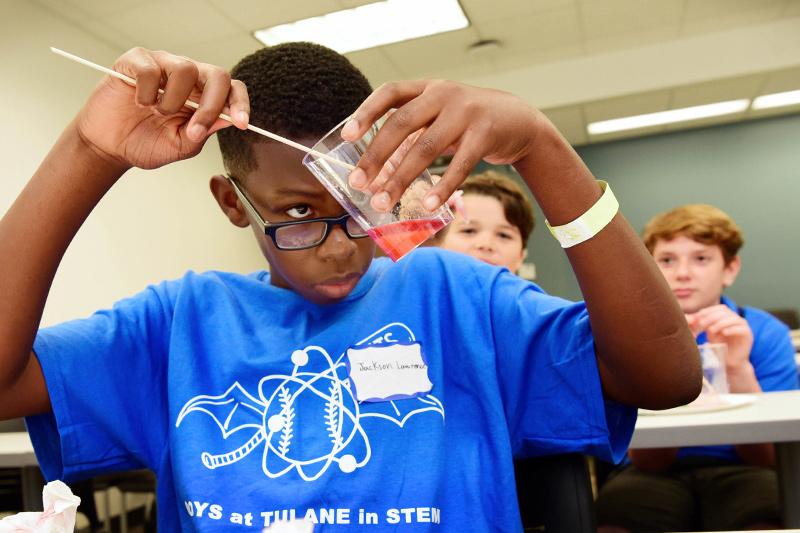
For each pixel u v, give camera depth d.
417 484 0.76
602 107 5.36
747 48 4.69
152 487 2.64
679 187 6.38
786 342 1.88
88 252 3.62
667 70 4.85
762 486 1.46
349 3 3.75
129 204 4.02
